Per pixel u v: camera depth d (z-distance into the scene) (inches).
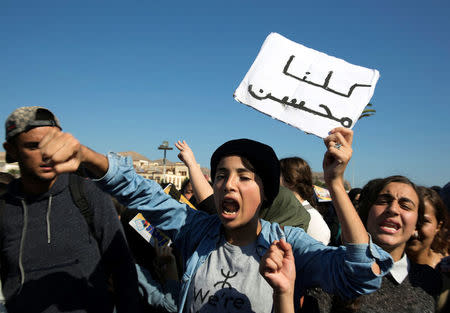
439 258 95.2
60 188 71.5
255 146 59.9
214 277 59.6
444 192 114.7
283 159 147.4
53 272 68.9
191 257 64.3
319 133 77.8
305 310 74.4
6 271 70.3
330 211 165.2
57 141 40.4
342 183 53.7
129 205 65.9
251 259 59.3
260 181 60.4
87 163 54.6
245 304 55.7
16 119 63.3
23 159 64.6
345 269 49.2
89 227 72.7
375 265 48.7
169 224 70.2
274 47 84.3
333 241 138.6
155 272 113.4
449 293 80.0
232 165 59.5
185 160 102.4
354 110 77.5
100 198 74.0
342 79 80.7
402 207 79.5
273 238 62.2
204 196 95.6
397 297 77.4
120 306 73.8
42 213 70.5
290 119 79.6
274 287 47.6
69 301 68.9
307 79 81.6
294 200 105.7
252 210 59.3
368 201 86.4
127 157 62.9
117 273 75.5
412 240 92.9
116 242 74.6
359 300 75.7
